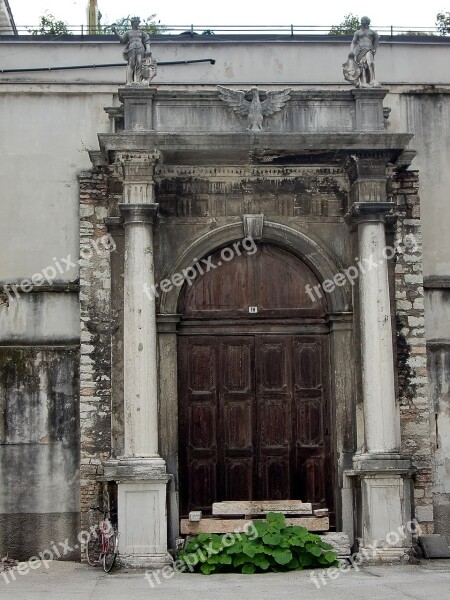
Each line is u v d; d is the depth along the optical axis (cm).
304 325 1677
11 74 1795
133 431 1532
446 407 1705
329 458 1652
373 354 1567
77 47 1812
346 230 1667
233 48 1841
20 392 1662
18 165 1742
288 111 1606
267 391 1667
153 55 1833
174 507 1572
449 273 1756
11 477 1644
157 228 1644
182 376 1659
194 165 1647
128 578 1408
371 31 1631
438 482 1686
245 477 1647
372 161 1602
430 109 1800
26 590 1299
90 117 1761
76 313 1692
